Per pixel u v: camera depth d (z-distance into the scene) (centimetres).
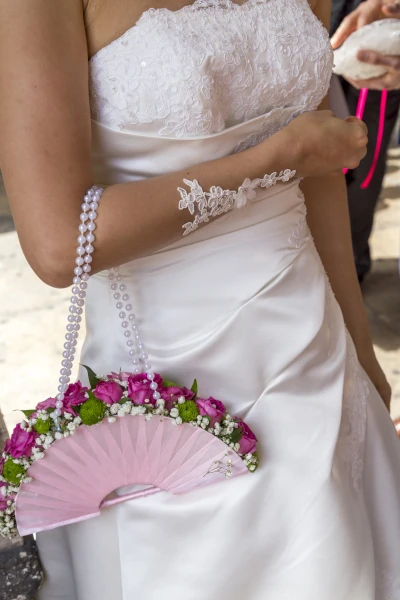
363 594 111
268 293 108
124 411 97
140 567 108
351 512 113
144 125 98
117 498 106
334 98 150
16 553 107
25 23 85
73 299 93
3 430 134
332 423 113
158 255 106
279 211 111
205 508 106
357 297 143
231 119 106
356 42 178
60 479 100
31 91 86
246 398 110
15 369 288
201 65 96
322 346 116
